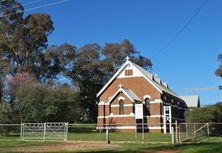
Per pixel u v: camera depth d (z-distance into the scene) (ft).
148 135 146.92
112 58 288.10
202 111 143.33
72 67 285.84
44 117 179.93
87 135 144.87
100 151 78.84
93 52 284.82
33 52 258.98
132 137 131.64
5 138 129.59
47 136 124.88
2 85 204.85
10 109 162.61
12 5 253.24
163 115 186.70
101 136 136.56
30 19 257.14
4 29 252.62
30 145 101.14
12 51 256.32
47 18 261.24
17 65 251.80
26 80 207.92
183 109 234.38
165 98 198.18
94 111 290.35
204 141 110.22
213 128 136.36
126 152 75.97
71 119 191.01
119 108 185.88
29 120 176.76
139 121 185.47
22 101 177.58
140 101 188.34
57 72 277.03
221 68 222.07
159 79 223.30
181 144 90.43
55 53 273.95
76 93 204.54
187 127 122.83
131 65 196.85
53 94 181.78
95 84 286.66
